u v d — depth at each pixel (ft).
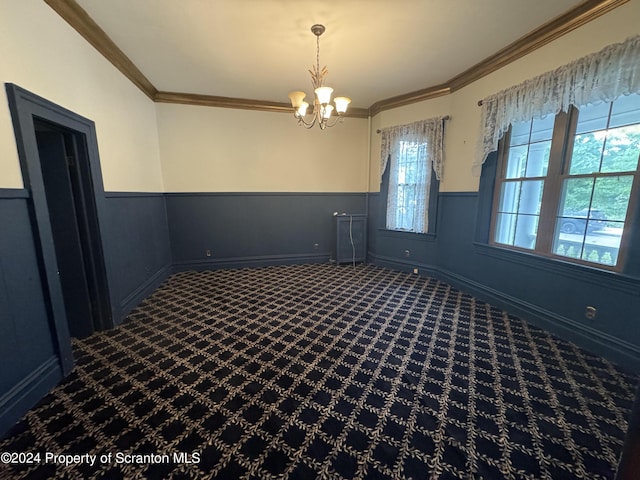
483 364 6.97
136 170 11.15
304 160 16.14
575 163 8.11
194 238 15.17
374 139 15.98
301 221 16.65
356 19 7.81
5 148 5.27
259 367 6.85
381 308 10.36
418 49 9.43
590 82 7.14
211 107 14.39
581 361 7.06
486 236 11.12
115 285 9.03
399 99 14.07
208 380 6.37
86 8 7.25
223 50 9.51
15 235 5.40
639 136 6.65
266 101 14.92
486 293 10.93
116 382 6.30
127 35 8.56
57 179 7.70
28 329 5.63
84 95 7.79
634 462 2.23
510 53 9.34
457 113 12.05
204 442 4.79
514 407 5.56
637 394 2.21
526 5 7.21
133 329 8.77
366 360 7.14
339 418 5.31
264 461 4.46
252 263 16.19
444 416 5.36
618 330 6.97
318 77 9.73
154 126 13.37
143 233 11.58
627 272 6.80
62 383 6.26
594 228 7.63
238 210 15.58
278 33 8.49
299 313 9.93
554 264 8.36
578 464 4.38
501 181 10.54
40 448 4.67
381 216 15.84
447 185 12.89
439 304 10.71
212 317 9.61
